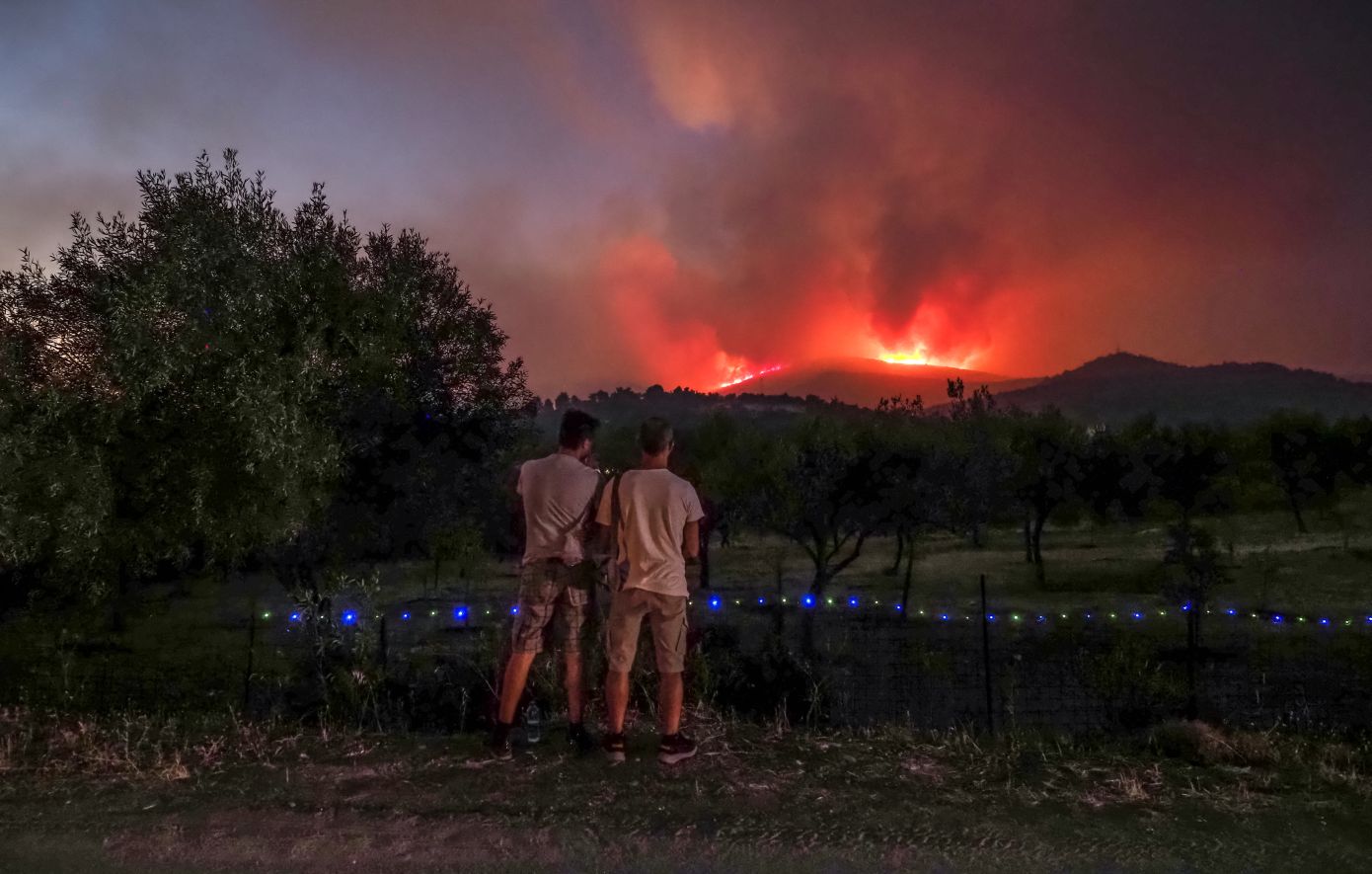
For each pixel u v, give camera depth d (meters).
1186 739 5.75
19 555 6.10
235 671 10.05
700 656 6.75
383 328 7.59
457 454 8.82
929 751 5.50
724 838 4.07
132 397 6.12
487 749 5.26
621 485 5.01
